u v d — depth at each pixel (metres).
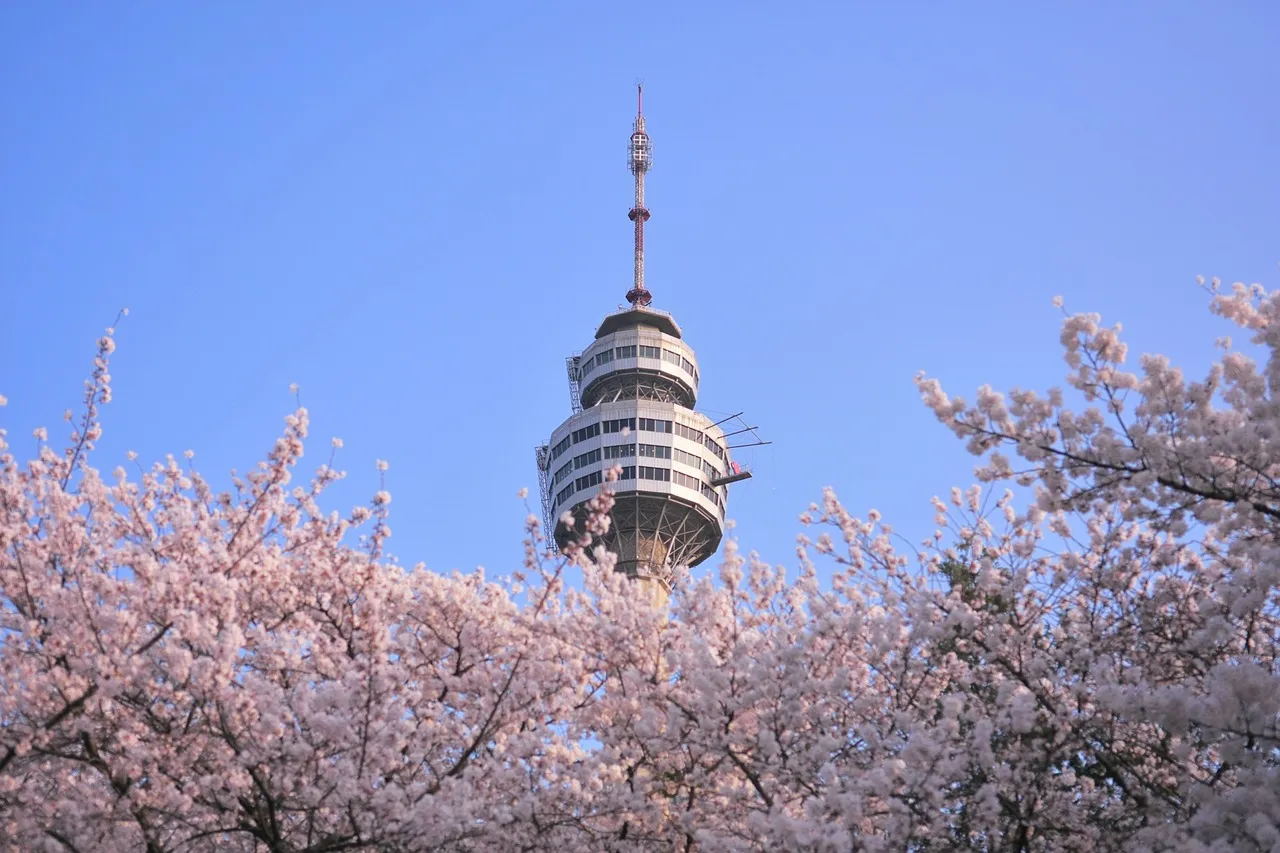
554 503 136.88
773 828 14.98
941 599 18.61
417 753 18.00
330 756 17.11
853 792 15.08
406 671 17.72
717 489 134.12
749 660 17.50
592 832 17.84
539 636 19.17
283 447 19.95
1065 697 17.55
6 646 16.84
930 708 18.14
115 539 20.05
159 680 17.67
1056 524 19.30
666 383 141.75
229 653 15.84
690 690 17.91
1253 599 15.63
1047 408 15.38
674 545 131.12
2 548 17.28
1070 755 17.09
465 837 17.02
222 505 20.11
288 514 19.97
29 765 17.50
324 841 16.55
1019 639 18.08
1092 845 16.81
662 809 18.11
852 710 17.62
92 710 16.03
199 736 16.98
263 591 19.03
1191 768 16.78
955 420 15.66
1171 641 17.64
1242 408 15.98
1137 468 15.08
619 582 20.53
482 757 18.34
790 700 16.72
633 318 146.50
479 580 21.20
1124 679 17.20
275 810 16.91
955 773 15.30
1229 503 15.44
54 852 16.17
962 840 15.77
